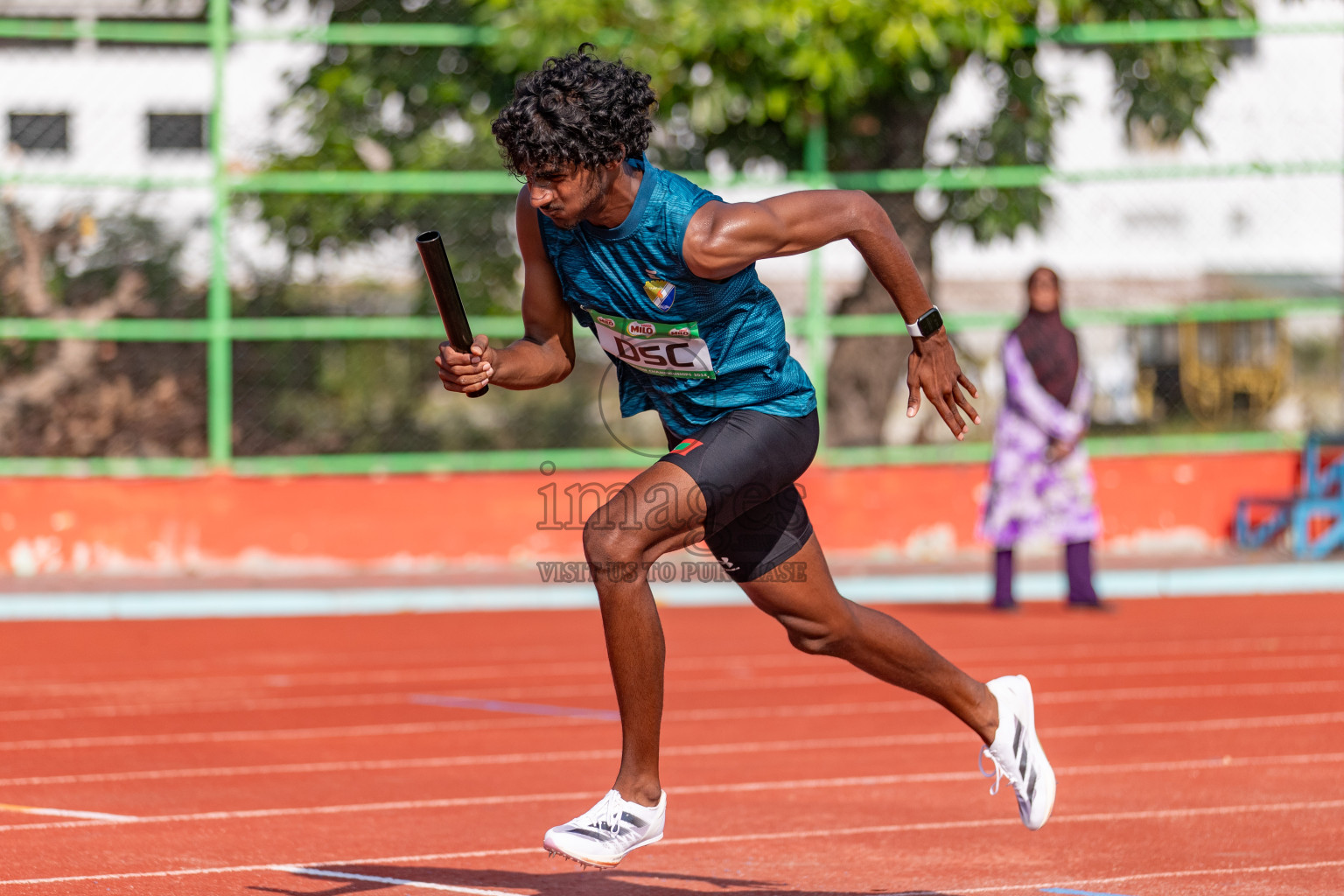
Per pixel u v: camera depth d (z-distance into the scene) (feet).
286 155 157.58
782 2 146.51
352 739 79.15
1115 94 167.32
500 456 152.35
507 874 52.47
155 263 158.20
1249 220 165.37
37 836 57.88
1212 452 158.81
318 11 161.68
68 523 146.41
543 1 147.84
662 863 54.13
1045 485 125.90
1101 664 102.17
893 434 187.42
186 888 50.21
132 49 180.04
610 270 42.06
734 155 155.63
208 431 157.48
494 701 91.25
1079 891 49.88
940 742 77.82
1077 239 164.04
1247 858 54.13
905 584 140.46
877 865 53.62
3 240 156.15
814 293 155.94
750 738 78.79
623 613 41.86
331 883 51.08
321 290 156.04
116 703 90.79
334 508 149.07
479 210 154.30
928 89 155.94
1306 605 133.80
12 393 156.35
